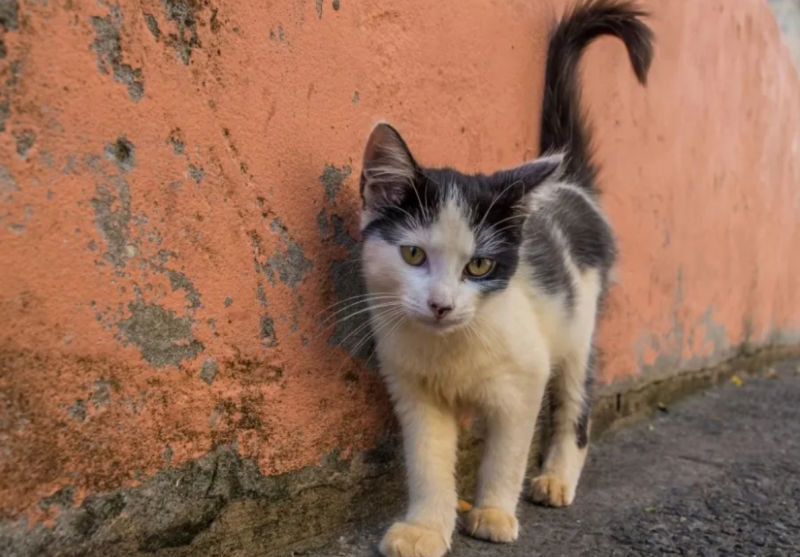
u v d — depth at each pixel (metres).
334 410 0.45
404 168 0.43
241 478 0.40
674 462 0.65
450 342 0.45
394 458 0.49
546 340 0.51
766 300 1.20
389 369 0.46
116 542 0.35
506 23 0.55
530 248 0.50
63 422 0.33
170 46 0.36
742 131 1.01
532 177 0.45
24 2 0.31
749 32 1.01
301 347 0.43
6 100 0.31
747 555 0.46
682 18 0.80
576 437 0.57
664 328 0.82
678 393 0.88
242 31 0.38
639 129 0.73
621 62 0.69
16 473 0.32
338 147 0.44
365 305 0.46
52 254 0.32
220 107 0.38
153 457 0.36
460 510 0.50
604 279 0.62
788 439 0.74
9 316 0.31
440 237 0.43
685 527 0.50
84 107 0.33
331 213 0.44
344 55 0.44
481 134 0.54
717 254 0.96
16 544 0.32
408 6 0.47
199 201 0.37
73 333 0.33
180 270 0.37
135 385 0.36
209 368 0.38
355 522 0.47
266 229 0.40
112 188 0.34
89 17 0.33
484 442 0.51
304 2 0.41
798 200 1.34
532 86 0.58
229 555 0.40
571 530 0.49
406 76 0.47
